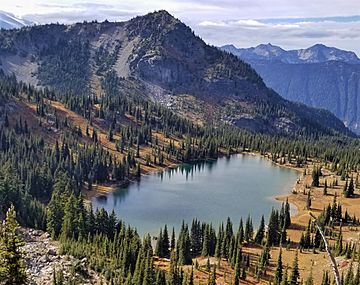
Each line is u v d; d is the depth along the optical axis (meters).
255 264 124.00
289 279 100.75
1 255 39.25
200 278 110.12
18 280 39.56
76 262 93.06
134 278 90.38
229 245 130.75
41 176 184.62
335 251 126.31
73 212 123.06
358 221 172.25
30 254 95.25
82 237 115.31
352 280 89.00
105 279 89.19
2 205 129.75
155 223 171.88
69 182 187.62
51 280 83.19
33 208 136.75
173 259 109.12
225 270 119.06
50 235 117.88
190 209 192.50
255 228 168.00
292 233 160.88
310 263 122.62
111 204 197.88
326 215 169.88
